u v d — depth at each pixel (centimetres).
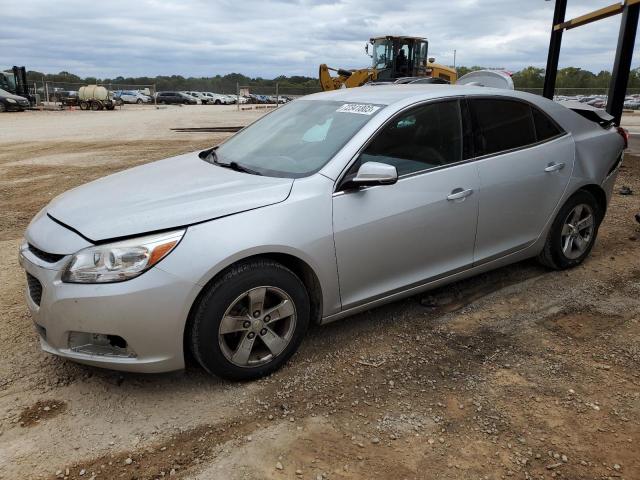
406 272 362
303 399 298
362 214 329
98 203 315
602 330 377
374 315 397
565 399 299
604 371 326
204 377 317
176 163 405
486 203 389
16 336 363
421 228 356
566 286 449
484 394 303
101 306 267
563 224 455
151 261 271
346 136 346
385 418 283
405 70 2092
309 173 330
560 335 370
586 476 244
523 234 427
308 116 396
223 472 245
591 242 489
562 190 441
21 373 320
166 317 273
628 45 806
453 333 372
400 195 345
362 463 251
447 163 373
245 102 5566
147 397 299
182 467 248
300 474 244
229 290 288
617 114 841
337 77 2266
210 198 301
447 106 380
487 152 395
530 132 425
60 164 1065
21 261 308
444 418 283
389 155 348
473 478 242
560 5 989
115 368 282
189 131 1812
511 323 387
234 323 296
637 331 375
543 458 254
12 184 872
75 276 272
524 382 315
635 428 275
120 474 244
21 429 272
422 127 366
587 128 471
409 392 305
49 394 301
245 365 306
